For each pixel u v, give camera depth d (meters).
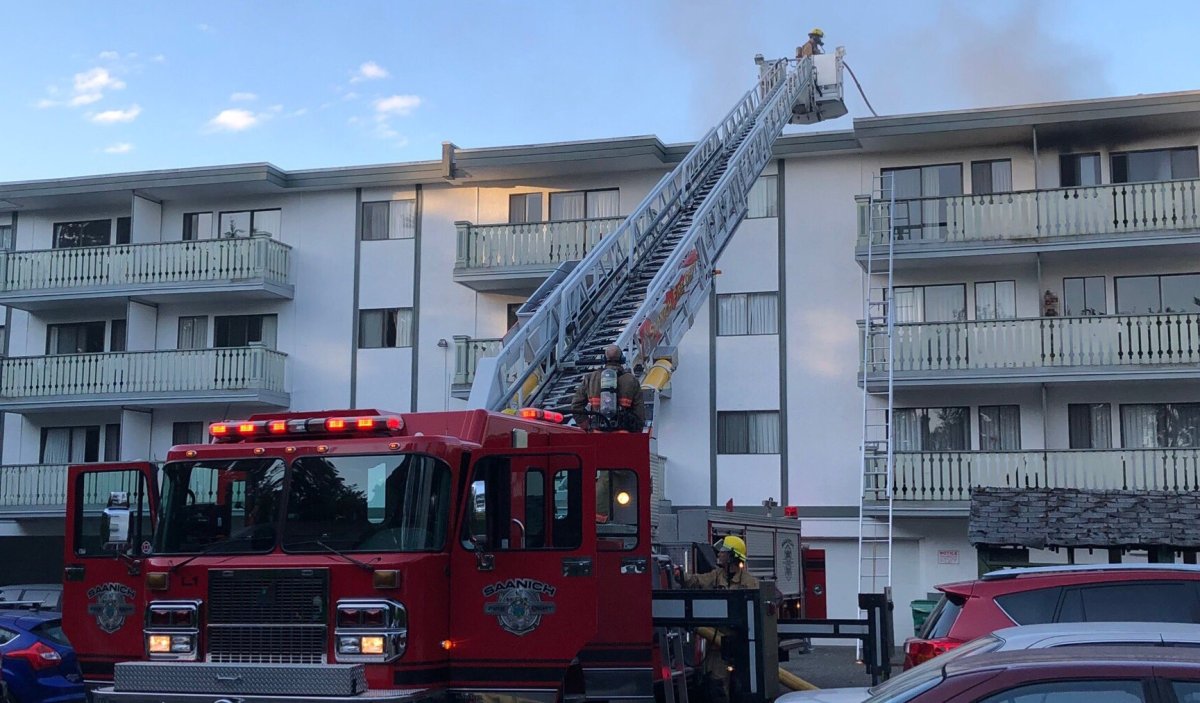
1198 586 7.76
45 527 29.27
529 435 8.54
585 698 8.61
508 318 27.44
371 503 8.35
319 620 8.16
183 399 27.77
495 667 8.21
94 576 9.05
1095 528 17.14
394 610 8.01
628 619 8.63
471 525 8.39
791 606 17.02
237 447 8.73
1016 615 7.93
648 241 18.41
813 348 25.61
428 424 8.95
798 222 25.98
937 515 23.38
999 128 24.28
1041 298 24.19
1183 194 23.22
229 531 8.59
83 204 30.14
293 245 28.83
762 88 24.91
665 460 25.92
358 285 28.33
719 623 9.55
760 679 9.53
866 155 25.83
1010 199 24.00
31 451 29.98
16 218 30.97
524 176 27.42
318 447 8.55
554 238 26.20
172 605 8.45
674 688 9.62
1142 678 4.29
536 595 8.19
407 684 7.98
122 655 8.84
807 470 25.31
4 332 30.94
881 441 23.52
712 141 21.47
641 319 14.89
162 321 29.42
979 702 4.41
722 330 26.12
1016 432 24.59
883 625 11.06
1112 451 22.80
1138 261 24.33
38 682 11.85
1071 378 23.33
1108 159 24.81
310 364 28.38
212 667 8.16
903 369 24.16
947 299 25.23
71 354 28.77
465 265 26.59
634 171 27.11
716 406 25.94
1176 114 23.42
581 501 8.20
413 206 28.30
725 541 12.81
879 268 25.03
